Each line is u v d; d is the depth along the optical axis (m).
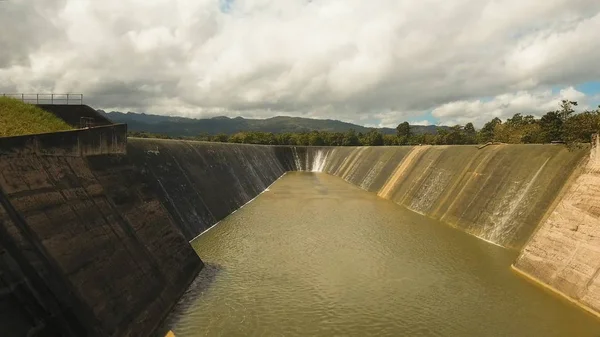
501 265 35.34
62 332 17.38
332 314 26.56
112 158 29.62
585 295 26.64
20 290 16.56
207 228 48.78
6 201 17.75
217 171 66.62
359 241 43.97
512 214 42.31
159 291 25.78
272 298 28.78
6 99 31.20
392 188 78.25
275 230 48.81
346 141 181.75
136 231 27.08
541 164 42.88
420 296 29.39
